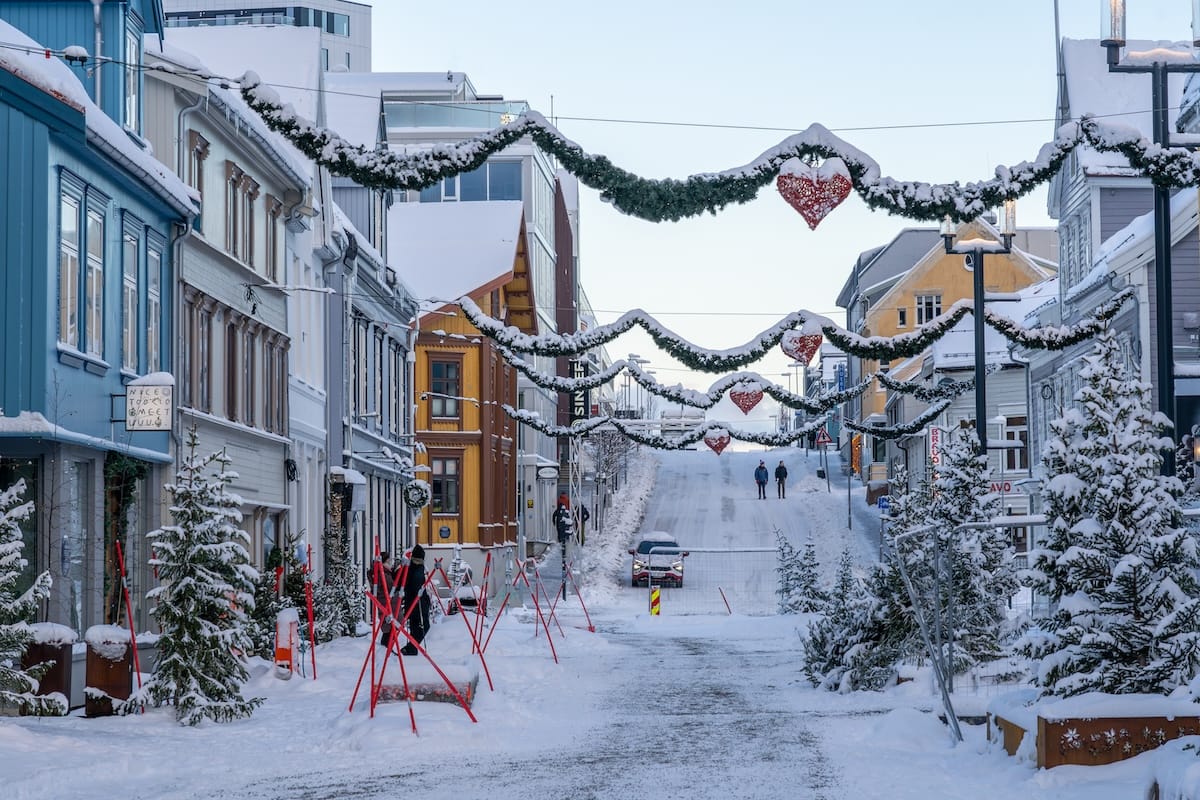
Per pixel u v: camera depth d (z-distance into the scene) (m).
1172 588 14.24
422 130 93.62
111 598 24.17
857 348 24.59
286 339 36.53
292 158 35.47
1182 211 38.41
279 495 36.25
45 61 23.02
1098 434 15.16
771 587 66.25
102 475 23.78
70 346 22.38
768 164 17.56
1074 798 12.06
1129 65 22.28
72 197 22.70
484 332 24.19
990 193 18.48
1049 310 53.06
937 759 15.52
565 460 92.56
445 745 17.12
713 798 13.13
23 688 18.89
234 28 42.47
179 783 14.48
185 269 28.59
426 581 29.50
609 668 29.53
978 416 30.00
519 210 72.88
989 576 23.86
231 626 20.39
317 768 15.52
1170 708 13.28
